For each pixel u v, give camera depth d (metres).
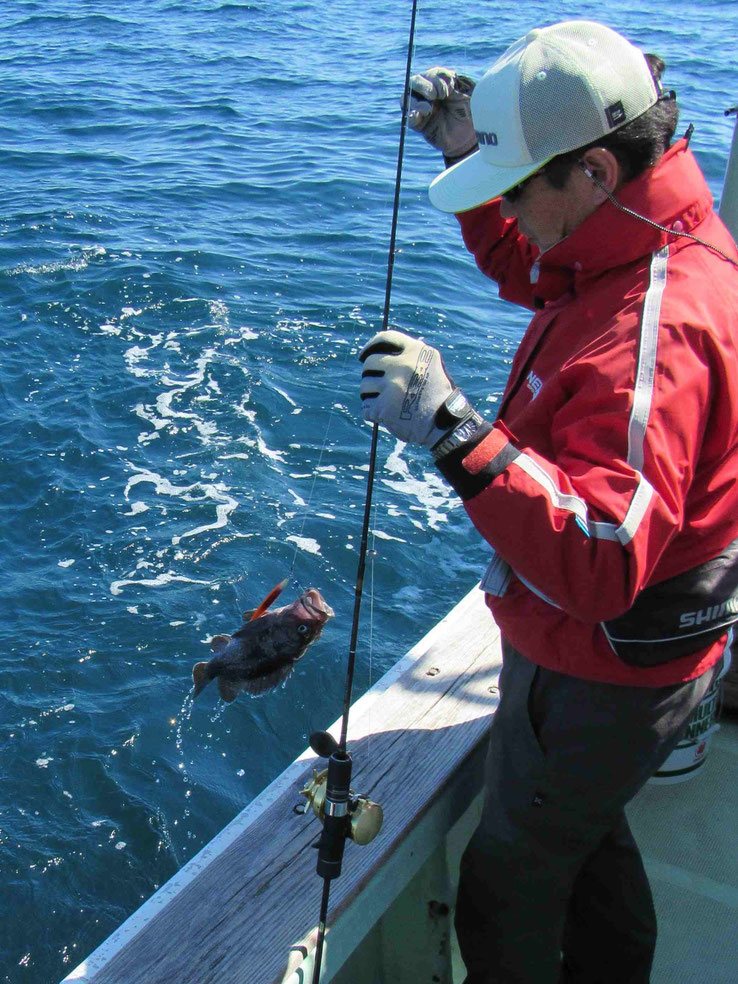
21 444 9.06
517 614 1.95
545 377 1.90
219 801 6.00
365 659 6.93
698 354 1.64
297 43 26.88
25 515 8.23
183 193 15.56
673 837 2.93
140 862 5.65
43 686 6.69
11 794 6.00
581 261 1.80
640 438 1.59
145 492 8.48
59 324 11.29
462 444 1.62
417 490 8.62
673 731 1.96
